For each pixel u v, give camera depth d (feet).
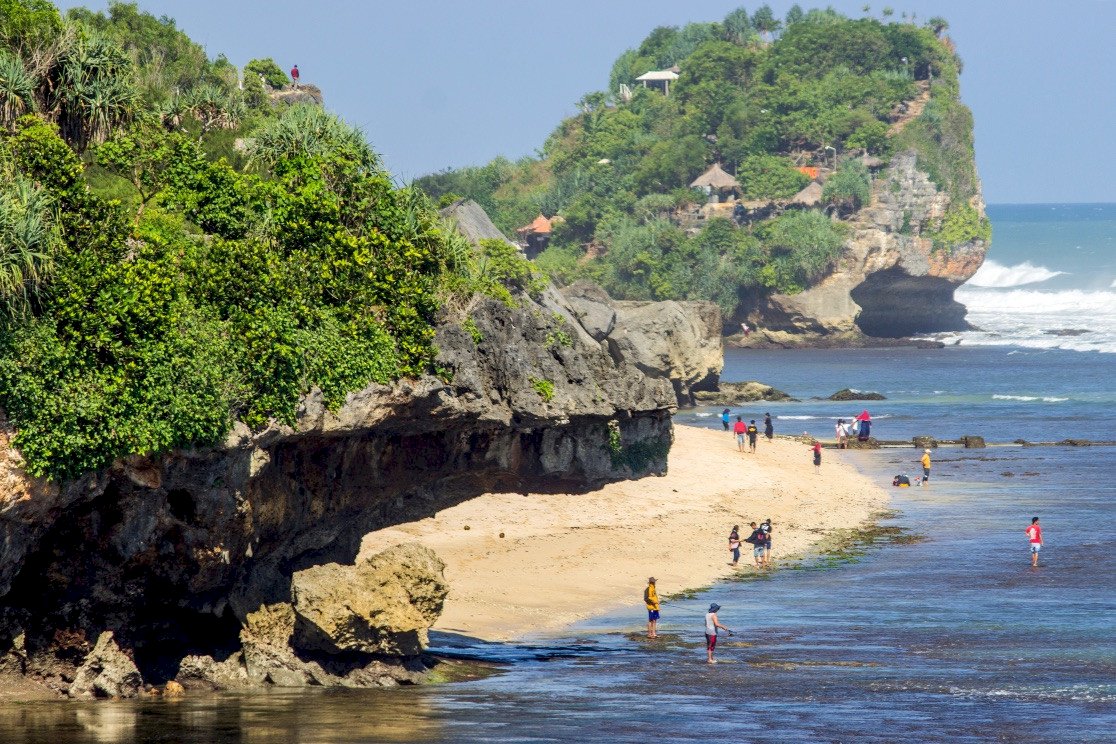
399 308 215.92
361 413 202.69
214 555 183.21
